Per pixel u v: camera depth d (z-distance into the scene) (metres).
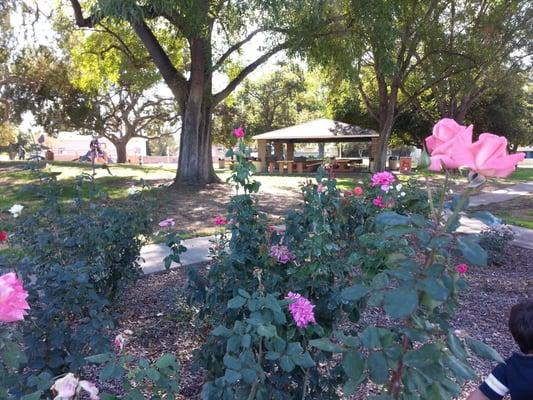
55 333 2.40
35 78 26.50
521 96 31.84
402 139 33.56
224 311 2.60
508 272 6.16
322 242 2.57
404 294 1.27
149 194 6.05
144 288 5.15
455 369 1.37
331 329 2.46
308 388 2.45
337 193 3.33
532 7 17.08
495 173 1.21
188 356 3.51
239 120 38.75
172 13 11.20
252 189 3.01
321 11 11.76
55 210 3.89
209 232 8.27
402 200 4.04
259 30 13.33
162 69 15.28
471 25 17.92
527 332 1.88
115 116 36.34
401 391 1.50
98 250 3.78
